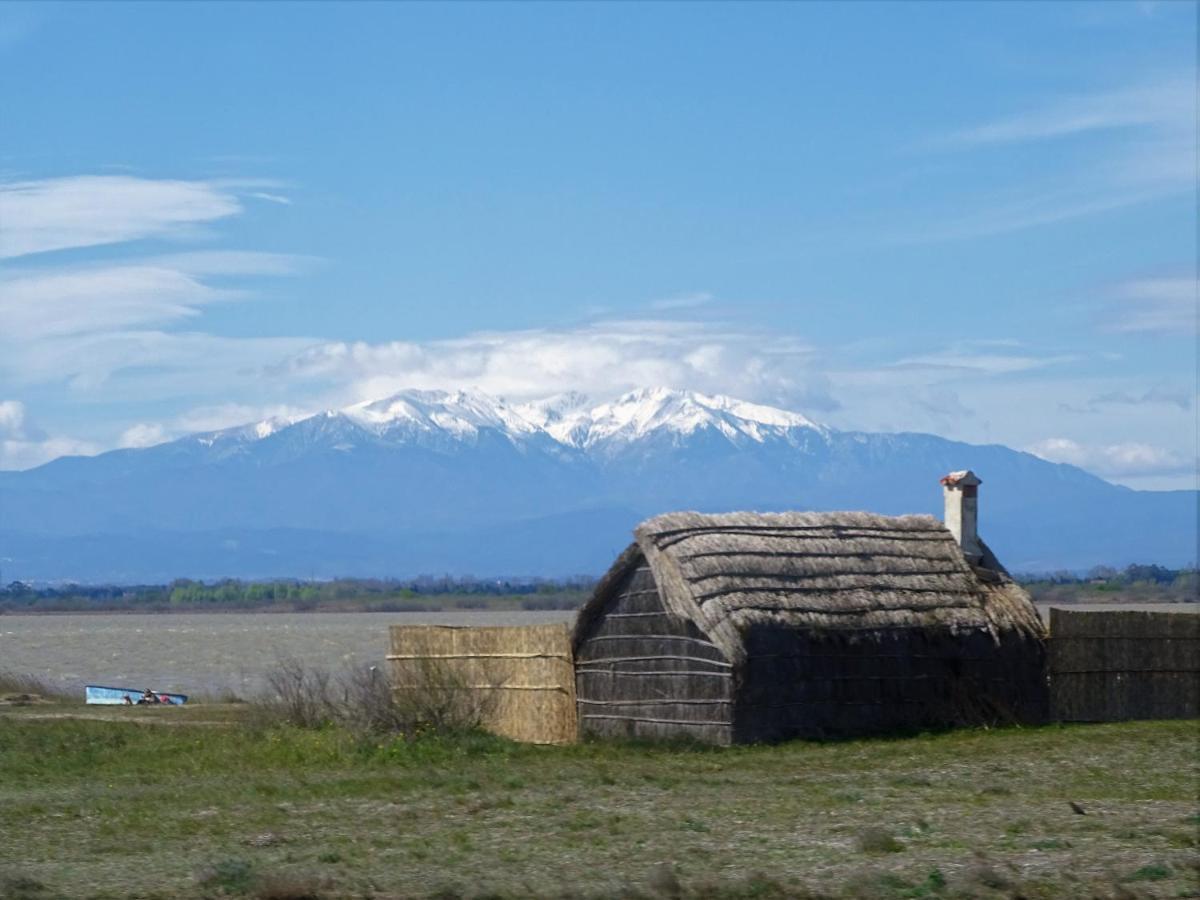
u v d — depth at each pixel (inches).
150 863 879.7
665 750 1473.9
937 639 1584.6
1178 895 719.1
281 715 1624.0
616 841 914.7
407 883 791.1
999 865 794.2
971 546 1705.2
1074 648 1646.2
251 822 1037.2
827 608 1542.8
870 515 1704.0
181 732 1665.8
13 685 2541.8
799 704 1514.5
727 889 743.7
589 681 1636.3
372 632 7485.2
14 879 786.2
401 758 1414.9
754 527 1612.9
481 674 1710.1
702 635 1518.2
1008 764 1278.3
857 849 857.5
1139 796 1069.8
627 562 1600.6
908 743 1465.3
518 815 1040.8
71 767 1414.9
